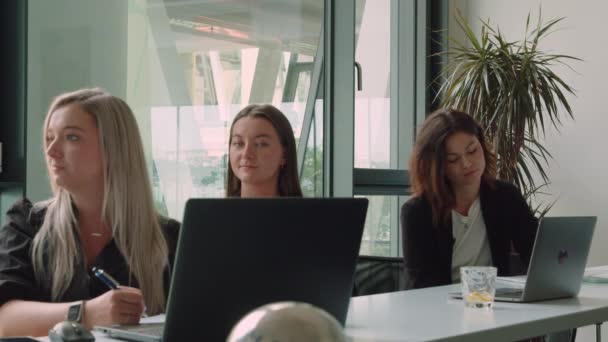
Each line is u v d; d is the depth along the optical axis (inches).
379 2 209.8
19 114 124.0
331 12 188.5
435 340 69.9
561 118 207.9
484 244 129.8
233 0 163.9
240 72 165.2
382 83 210.8
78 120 83.7
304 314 29.5
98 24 134.9
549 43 210.5
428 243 127.0
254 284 65.4
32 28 125.0
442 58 224.4
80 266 84.9
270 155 107.0
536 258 95.1
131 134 87.0
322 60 187.8
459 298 98.2
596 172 203.0
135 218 86.8
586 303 96.5
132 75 140.9
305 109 182.9
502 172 190.1
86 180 84.7
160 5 146.6
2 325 79.7
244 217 63.4
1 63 125.1
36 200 126.3
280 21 175.3
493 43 200.1
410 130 221.1
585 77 204.7
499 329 76.9
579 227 100.0
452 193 129.5
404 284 128.0
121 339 69.4
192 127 153.2
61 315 75.8
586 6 204.8
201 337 63.6
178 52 150.4
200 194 155.2
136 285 86.6
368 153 205.6
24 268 84.3
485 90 194.7
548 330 83.9
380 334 72.4
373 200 209.0
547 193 209.9
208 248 62.2
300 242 67.4
